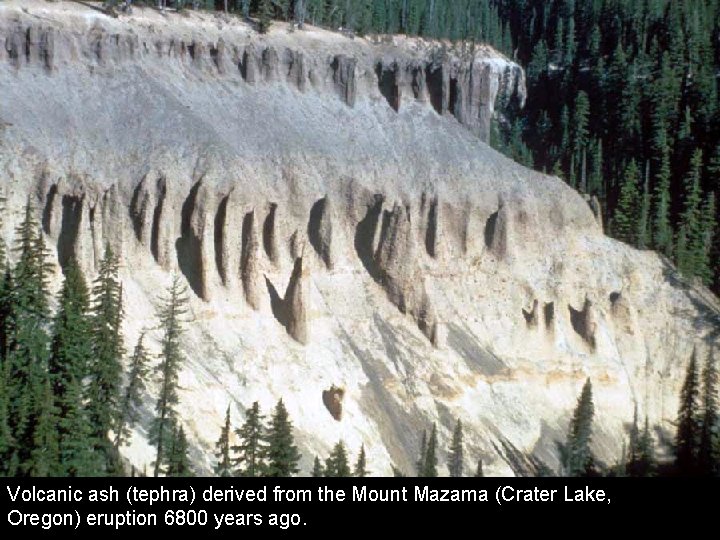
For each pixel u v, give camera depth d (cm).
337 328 9469
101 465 7044
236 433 7462
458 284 10312
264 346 8950
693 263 11094
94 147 9419
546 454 9225
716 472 8481
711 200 11481
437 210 10462
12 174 8950
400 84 11656
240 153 10025
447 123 11688
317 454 8300
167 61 10644
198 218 9281
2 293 7850
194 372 8338
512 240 10700
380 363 9344
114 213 9075
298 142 10450
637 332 10588
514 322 10225
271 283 9419
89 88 9919
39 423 6762
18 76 9706
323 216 9906
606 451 9469
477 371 9650
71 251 8719
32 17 10075
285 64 11219
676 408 10138
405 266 9850
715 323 10638
